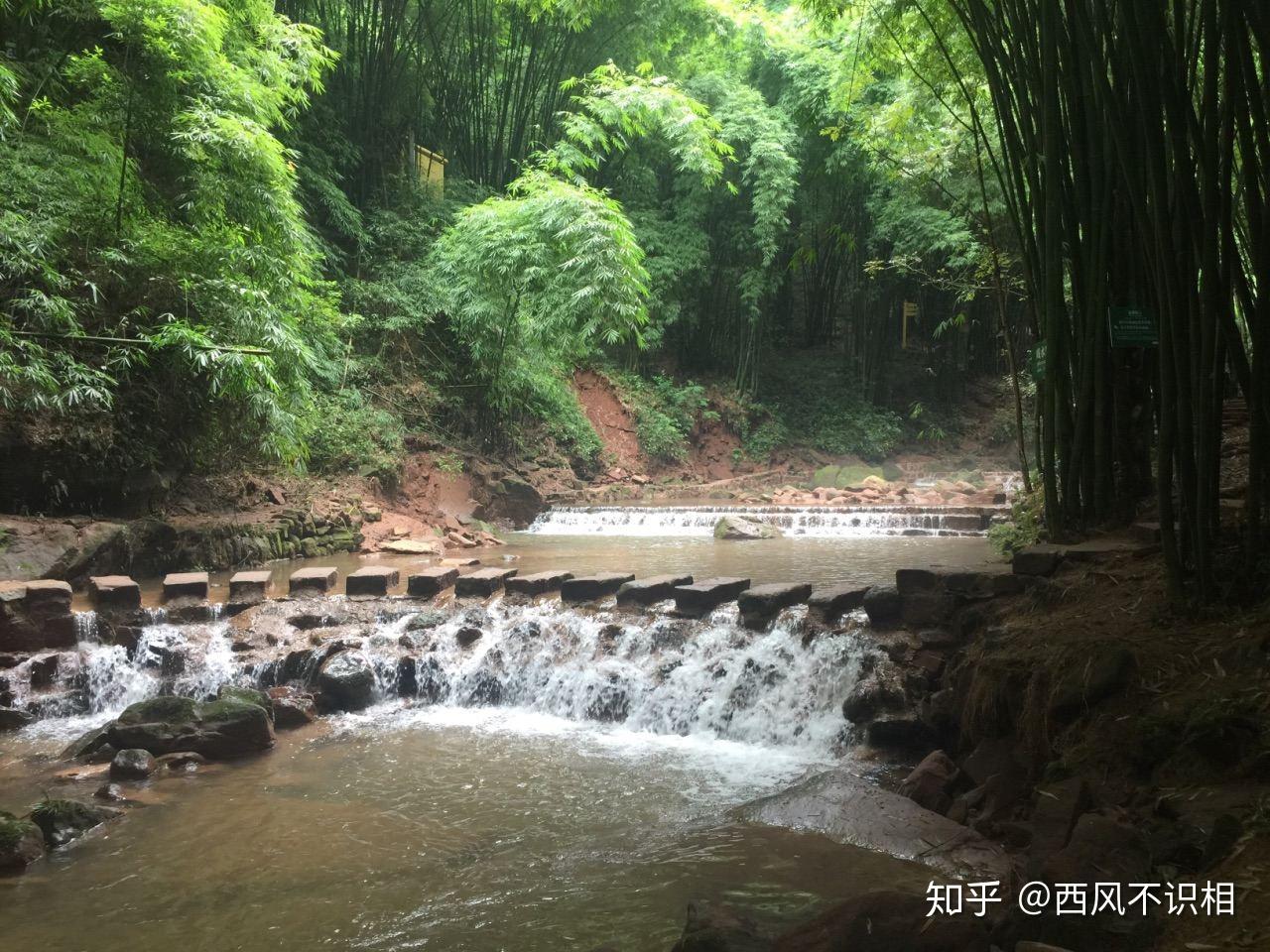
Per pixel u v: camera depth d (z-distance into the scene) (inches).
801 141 770.2
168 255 349.1
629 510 557.0
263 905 143.2
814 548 425.1
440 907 140.4
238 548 377.7
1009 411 847.1
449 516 513.3
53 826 170.7
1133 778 129.3
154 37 342.3
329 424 492.7
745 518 522.0
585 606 279.0
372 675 257.3
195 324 353.7
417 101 661.9
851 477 746.2
